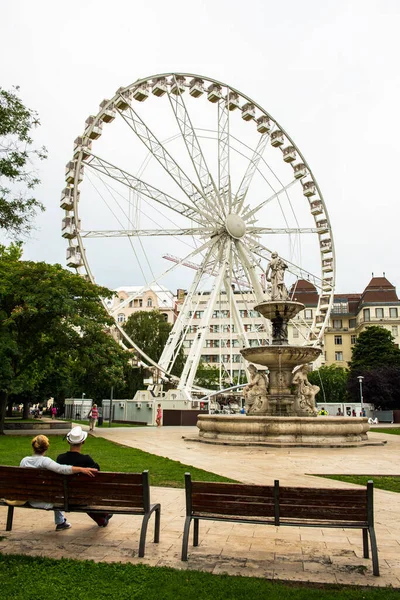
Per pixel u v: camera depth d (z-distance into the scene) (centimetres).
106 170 3588
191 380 4006
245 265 4228
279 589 531
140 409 4562
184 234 3909
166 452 1792
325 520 637
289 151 4675
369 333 7819
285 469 1372
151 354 6862
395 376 6719
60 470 682
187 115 4047
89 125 3659
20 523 804
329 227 4725
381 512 915
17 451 1716
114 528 777
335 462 1533
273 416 2191
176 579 555
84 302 2902
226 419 2108
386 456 1698
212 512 651
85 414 5966
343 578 571
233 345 9506
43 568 589
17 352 2606
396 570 599
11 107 1441
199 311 9888
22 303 2773
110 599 509
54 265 2912
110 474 670
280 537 737
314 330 4731
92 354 2814
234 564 616
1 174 1445
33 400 5081
